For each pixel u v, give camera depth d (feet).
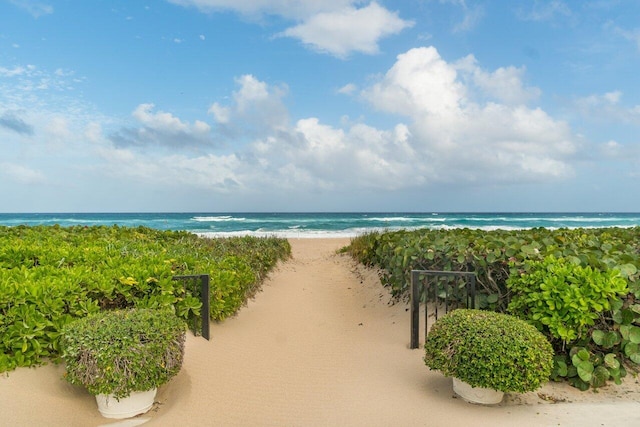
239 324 23.86
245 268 29.22
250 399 15.24
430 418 13.80
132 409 13.48
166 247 33.78
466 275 20.04
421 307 25.20
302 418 14.02
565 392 16.16
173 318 14.79
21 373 14.06
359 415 14.20
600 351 17.52
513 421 13.47
